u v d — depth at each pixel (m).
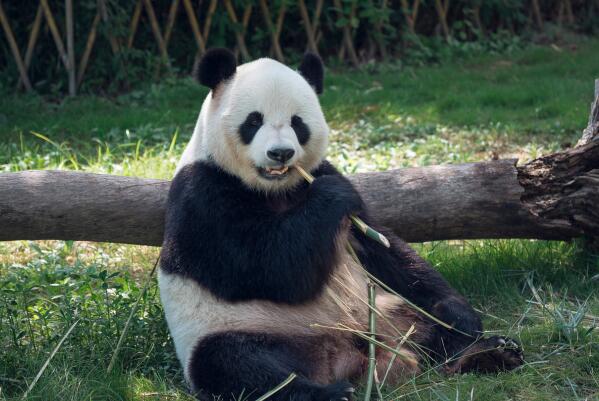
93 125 17.02
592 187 9.05
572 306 8.70
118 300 8.52
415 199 9.22
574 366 7.41
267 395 6.69
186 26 21.52
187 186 7.64
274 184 7.63
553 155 9.34
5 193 8.67
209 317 7.34
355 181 9.34
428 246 10.49
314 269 7.30
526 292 9.29
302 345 7.22
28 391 7.14
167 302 7.59
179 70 20.95
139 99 19.59
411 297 8.12
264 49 22.05
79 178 8.97
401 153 14.22
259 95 7.46
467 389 7.09
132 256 10.77
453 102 18.25
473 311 7.97
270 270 7.24
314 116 7.72
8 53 20.03
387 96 18.92
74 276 8.91
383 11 21.81
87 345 8.17
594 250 9.62
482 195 9.20
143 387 7.43
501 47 23.66
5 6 19.92
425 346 7.75
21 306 8.76
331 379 7.34
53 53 20.22
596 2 26.52
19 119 17.70
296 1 21.55
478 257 9.95
